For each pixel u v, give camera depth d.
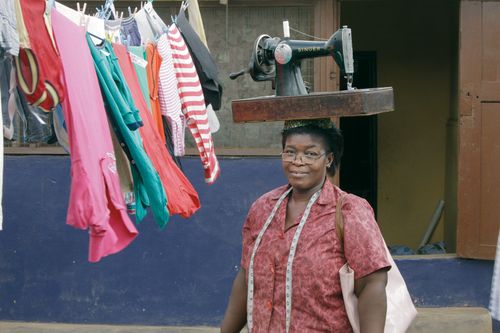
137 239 6.12
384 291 2.75
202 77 4.66
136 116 3.64
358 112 2.87
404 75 8.11
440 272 6.13
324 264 2.74
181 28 4.61
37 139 3.93
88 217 3.22
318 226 2.78
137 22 4.33
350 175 8.34
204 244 6.11
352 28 8.13
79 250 6.13
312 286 2.74
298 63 3.25
